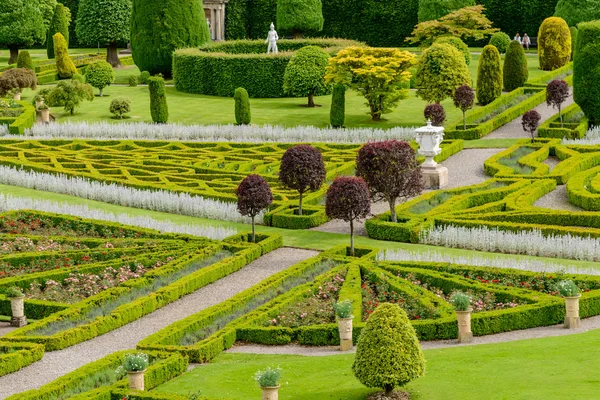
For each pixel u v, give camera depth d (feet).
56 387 82.64
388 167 131.64
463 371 80.12
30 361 92.38
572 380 74.69
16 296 104.32
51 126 208.23
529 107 215.31
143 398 78.95
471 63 277.44
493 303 103.91
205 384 83.51
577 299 97.25
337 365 86.17
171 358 87.56
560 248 123.44
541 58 262.47
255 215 133.59
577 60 196.54
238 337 98.53
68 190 159.94
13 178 166.81
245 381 83.66
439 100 213.46
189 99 248.93
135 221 139.95
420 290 106.32
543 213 135.23
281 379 83.20
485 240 127.34
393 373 74.13
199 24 276.41
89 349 96.73
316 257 120.57
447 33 279.69
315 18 315.99
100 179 162.20
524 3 310.65
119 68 307.58
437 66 210.79
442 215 136.26
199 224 141.38
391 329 74.69
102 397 79.82
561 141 185.47
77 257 122.21
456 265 114.01
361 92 214.28
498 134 198.90
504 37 283.59
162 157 182.50
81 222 136.98
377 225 132.46
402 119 216.33
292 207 143.84
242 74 250.57
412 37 309.63
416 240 130.52
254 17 346.13
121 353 90.84
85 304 105.91
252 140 200.85
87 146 193.16
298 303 104.78
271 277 113.60
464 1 293.23
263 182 129.80
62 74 278.05
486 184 154.61
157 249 123.85
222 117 224.33
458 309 94.17
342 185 121.70
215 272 117.29
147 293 111.04
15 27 314.35
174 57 262.26
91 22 303.89
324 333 96.78
